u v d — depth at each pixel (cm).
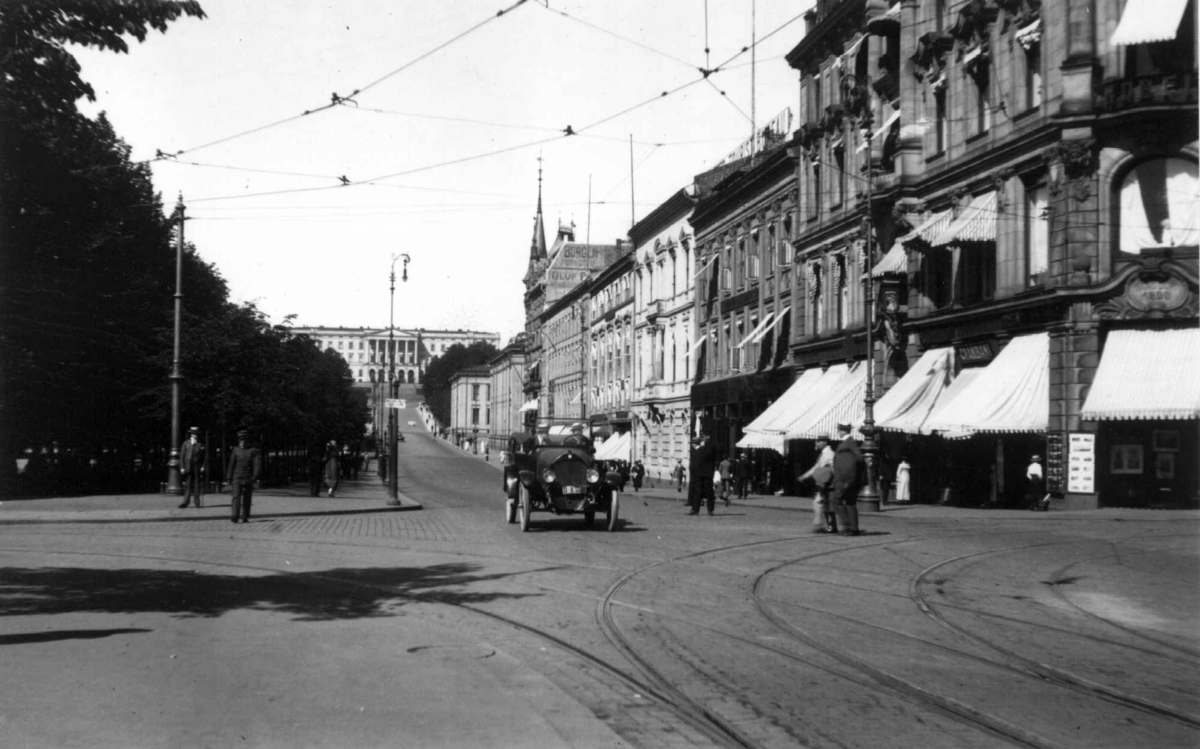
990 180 3303
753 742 641
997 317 3225
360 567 1566
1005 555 1744
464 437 13662
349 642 959
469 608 1161
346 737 639
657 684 800
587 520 2361
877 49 4075
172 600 1225
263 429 4138
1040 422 2936
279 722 673
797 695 764
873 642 973
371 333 19262
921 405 3403
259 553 1786
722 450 5616
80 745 618
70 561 1661
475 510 3181
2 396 3516
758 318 5266
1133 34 2670
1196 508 2822
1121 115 2820
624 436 7562
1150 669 867
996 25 3284
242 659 877
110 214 3531
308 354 5328
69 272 2784
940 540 2014
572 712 705
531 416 11756
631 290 7594
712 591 1302
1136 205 2873
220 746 618
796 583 1383
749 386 5181
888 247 3925
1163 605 1217
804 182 4691
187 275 4834
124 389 4059
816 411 4103
